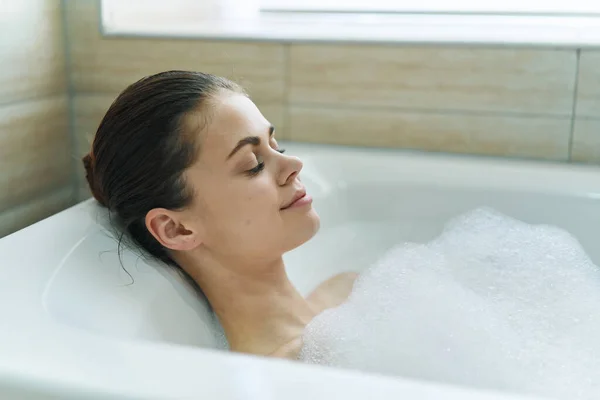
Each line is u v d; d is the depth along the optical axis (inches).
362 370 33.7
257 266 38.7
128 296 34.3
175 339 35.7
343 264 50.4
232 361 23.8
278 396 21.4
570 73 50.4
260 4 65.4
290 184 38.9
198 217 37.1
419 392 21.8
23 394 22.6
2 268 31.6
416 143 54.1
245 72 55.4
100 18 55.9
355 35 54.0
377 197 51.3
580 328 38.0
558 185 48.4
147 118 35.9
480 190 49.4
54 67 54.4
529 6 60.4
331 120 55.1
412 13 62.2
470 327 34.9
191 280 39.7
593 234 48.0
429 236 50.6
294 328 39.4
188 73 38.0
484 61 51.5
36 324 26.7
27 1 49.9
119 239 38.0
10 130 48.0
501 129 52.4
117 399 21.7
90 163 40.4
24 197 50.1
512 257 44.7
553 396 31.2
